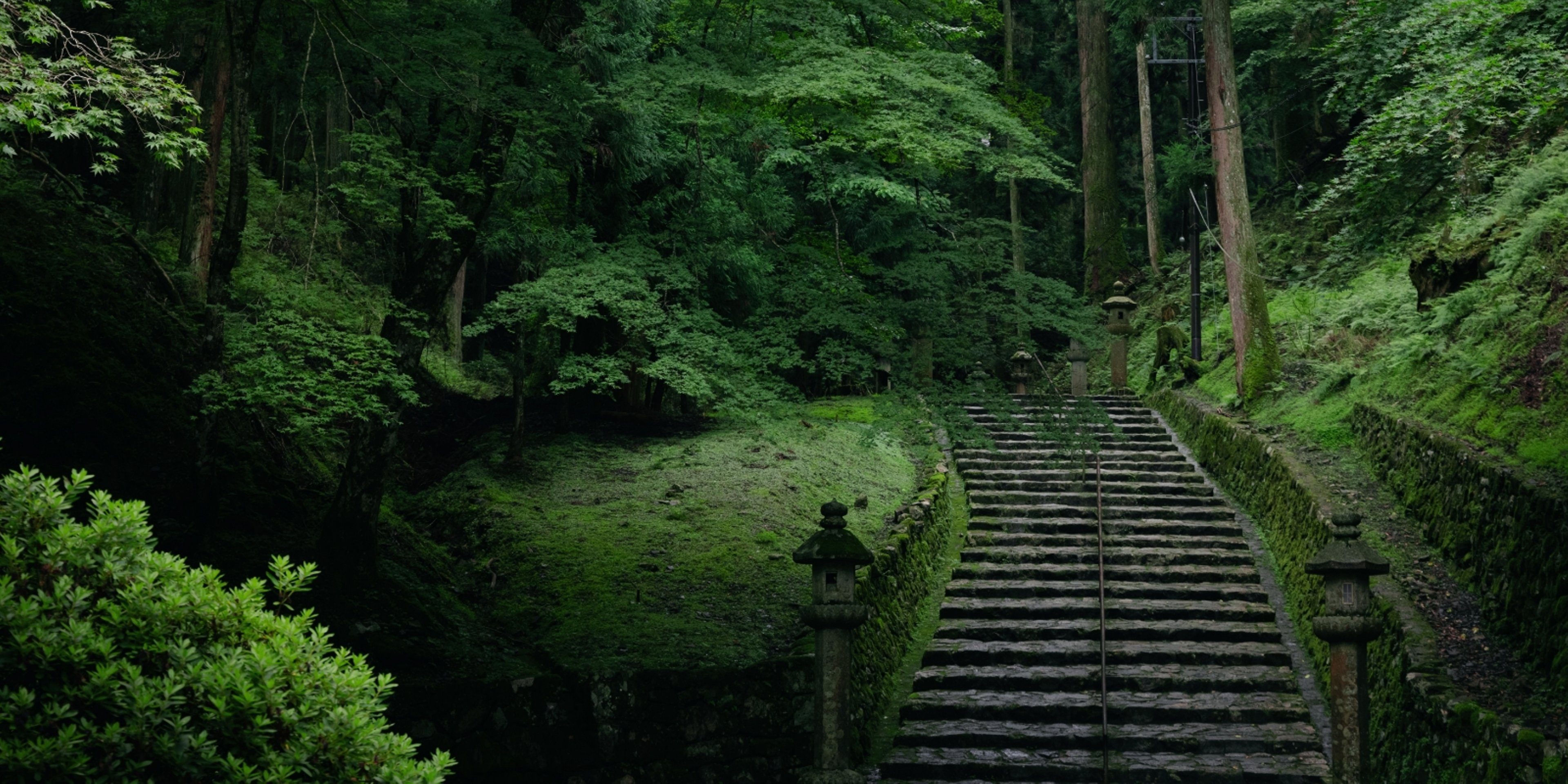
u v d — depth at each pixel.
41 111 5.48
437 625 9.48
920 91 10.30
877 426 10.81
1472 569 9.37
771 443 14.28
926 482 14.30
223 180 12.84
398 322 9.69
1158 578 12.14
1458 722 7.16
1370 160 12.30
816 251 11.55
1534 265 11.40
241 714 3.26
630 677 8.45
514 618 10.16
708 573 10.76
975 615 11.61
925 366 10.81
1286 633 10.98
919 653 10.93
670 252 11.37
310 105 10.26
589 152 11.90
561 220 11.34
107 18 12.41
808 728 8.77
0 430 8.78
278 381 8.09
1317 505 11.23
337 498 9.50
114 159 5.95
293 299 8.60
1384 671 8.86
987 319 11.08
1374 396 12.93
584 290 9.99
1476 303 11.88
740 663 9.14
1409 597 9.38
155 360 10.49
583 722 8.30
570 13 11.84
